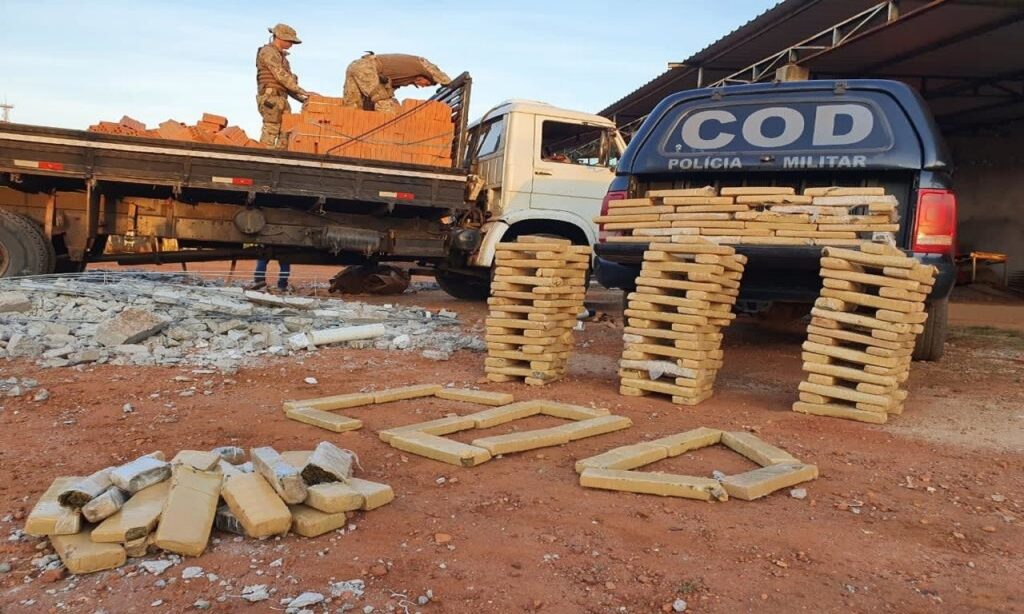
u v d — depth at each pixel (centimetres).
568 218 1032
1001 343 845
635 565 285
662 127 641
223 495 309
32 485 343
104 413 467
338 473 329
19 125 810
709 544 304
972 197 2131
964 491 370
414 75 1059
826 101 591
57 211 889
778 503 350
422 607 252
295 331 780
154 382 550
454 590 263
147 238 937
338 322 823
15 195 902
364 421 470
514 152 1011
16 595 251
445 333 825
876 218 523
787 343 822
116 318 665
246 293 870
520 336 587
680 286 533
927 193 549
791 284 609
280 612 245
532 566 282
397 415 488
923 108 563
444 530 310
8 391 502
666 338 552
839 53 1473
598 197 1048
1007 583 278
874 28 1077
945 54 1463
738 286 561
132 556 277
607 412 488
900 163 553
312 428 450
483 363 681
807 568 286
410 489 355
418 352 721
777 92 608
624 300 821
